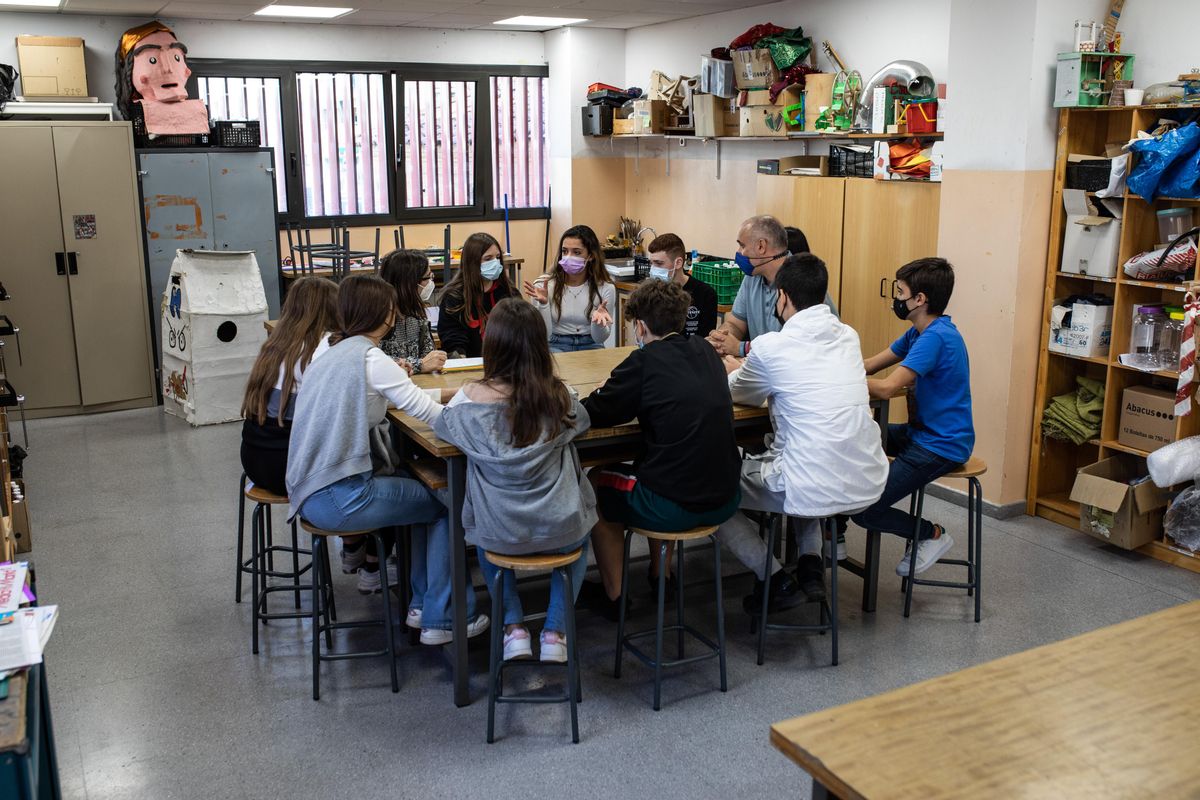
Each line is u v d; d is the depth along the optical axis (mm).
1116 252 4223
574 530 2787
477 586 3893
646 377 2945
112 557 4215
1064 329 4430
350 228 8188
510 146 8688
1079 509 4480
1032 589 3898
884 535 4500
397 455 3498
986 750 1375
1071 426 4457
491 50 8422
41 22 6840
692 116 7102
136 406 6820
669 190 8133
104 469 5441
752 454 3838
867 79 6066
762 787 2652
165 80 6539
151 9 6723
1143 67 4355
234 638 3506
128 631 3549
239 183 6832
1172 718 1457
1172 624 1759
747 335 4258
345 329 3037
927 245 5059
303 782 2676
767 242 3969
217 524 4609
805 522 3551
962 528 4555
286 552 4266
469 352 4336
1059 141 4332
